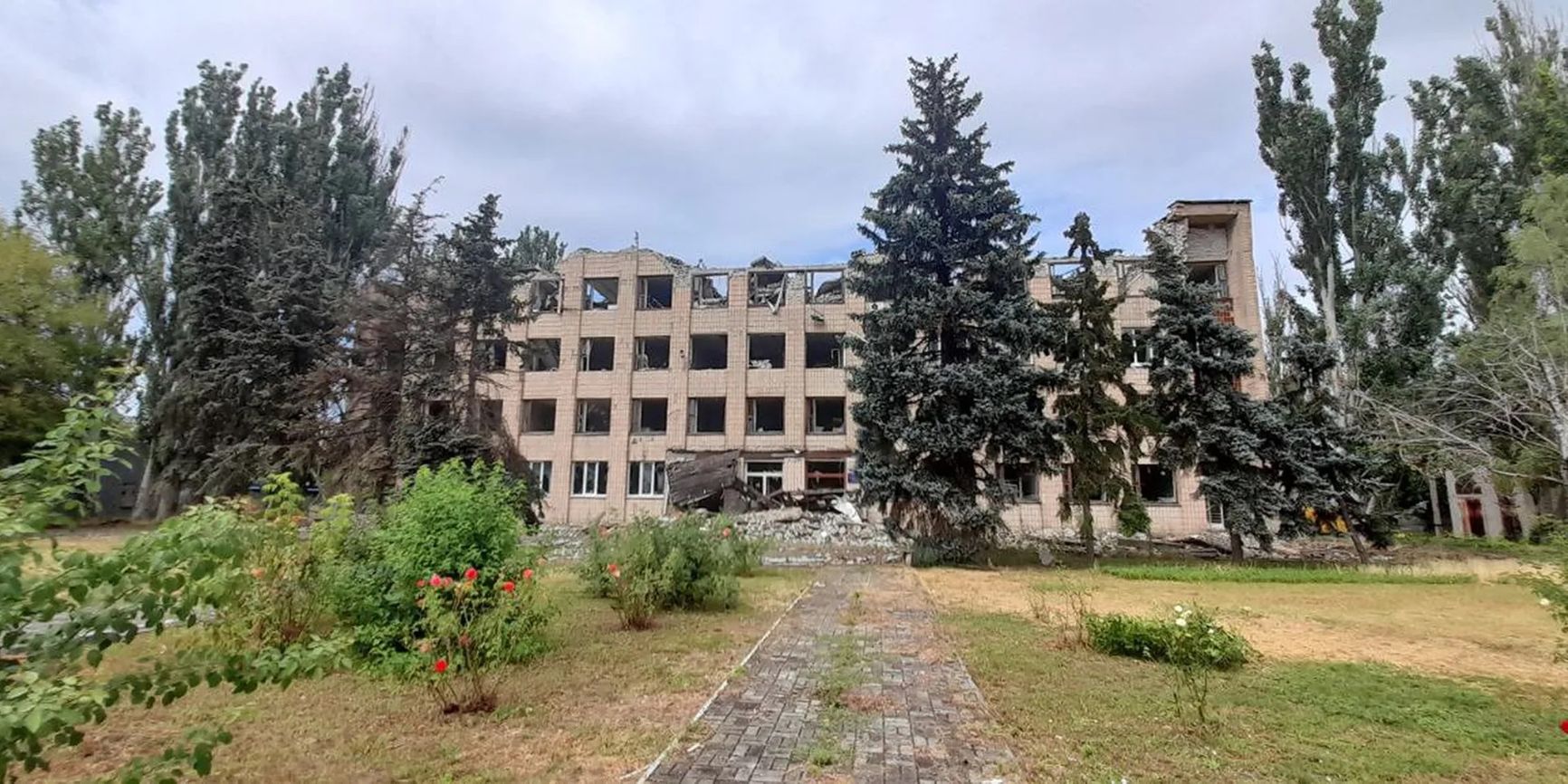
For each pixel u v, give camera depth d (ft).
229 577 11.53
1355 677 24.86
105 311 88.58
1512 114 98.68
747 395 123.54
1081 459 68.54
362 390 81.10
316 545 26.73
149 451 103.91
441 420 77.66
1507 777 16.30
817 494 106.01
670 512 108.58
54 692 8.57
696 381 125.29
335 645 12.05
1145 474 112.98
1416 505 120.47
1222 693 22.33
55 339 80.59
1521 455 77.41
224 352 100.68
